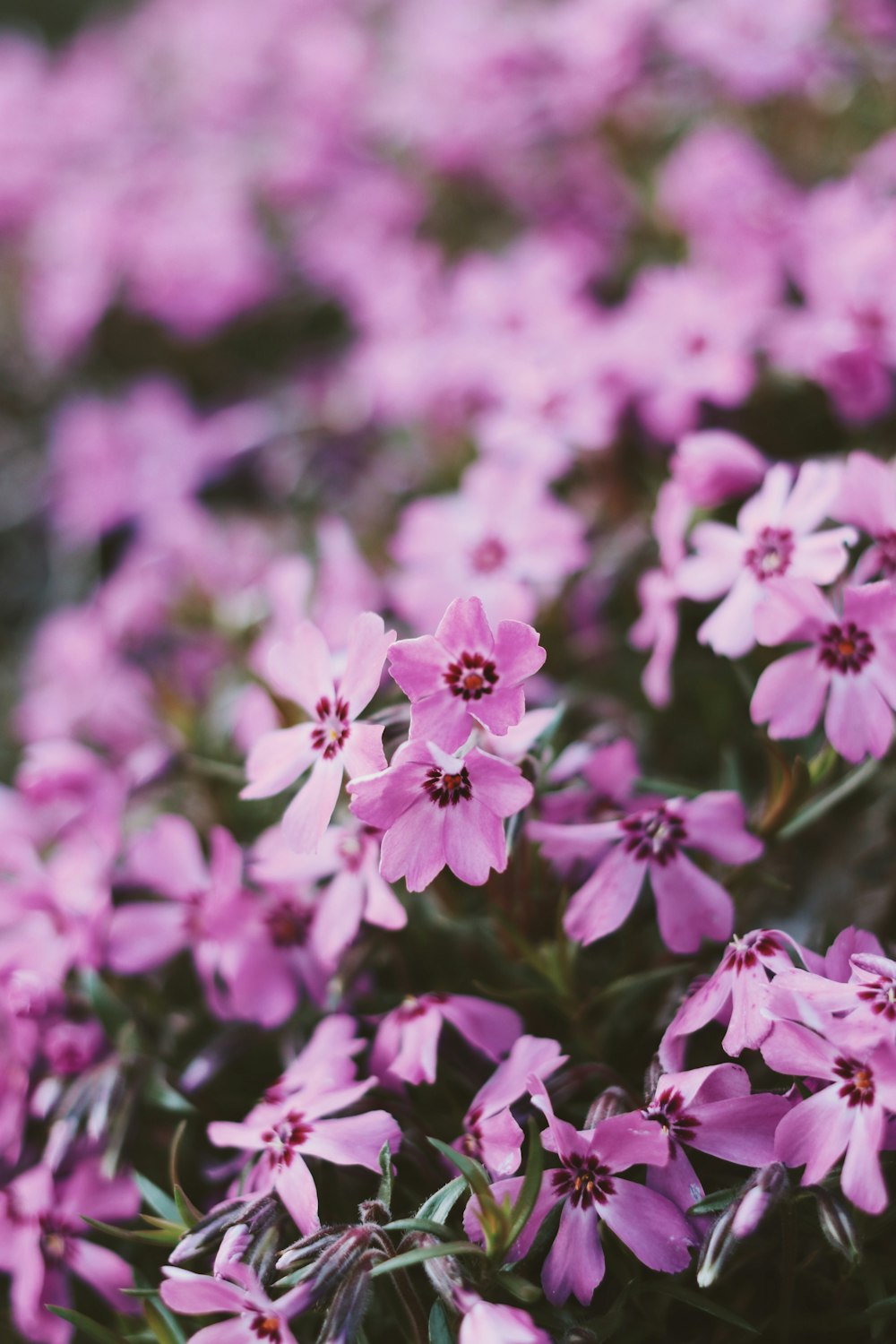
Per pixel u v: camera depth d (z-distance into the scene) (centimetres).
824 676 25
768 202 34
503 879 26
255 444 39
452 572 29
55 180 49
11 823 30
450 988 27
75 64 54
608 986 26
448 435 34
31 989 26
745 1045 23
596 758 26
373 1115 24
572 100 39
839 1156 23
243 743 29
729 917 25
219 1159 27
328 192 45
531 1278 24
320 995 26
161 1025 28
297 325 46
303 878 26
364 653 24
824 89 37
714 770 29
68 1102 26
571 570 29
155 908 27
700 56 35
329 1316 23
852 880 28
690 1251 24
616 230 39
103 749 33
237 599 33
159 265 43
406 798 23
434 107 42
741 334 30
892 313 29
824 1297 25
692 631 29
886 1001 23
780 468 26
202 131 50
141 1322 25
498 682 24
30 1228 25
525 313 34
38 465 45
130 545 41
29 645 41
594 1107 24
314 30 49
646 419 31
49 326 43
